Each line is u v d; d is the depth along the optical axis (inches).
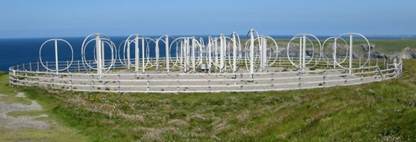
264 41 2196.1
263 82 1753.2
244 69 2522.1
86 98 1541.6
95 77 1886.1
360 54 5000.0
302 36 2397.9
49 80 1860.2
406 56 5954.7
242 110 1357.0
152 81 1718.8
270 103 1464.1
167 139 924.0
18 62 7559.1
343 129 792.3
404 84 1780.3
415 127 676.7
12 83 1910.7
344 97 1156.5
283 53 4291.3
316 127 863.7
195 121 1233.4
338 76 1861.5
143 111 1357.0
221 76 1863.9
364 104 941.8
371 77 1921.8
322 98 1230.9
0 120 1138.7
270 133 941.2
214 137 984.9
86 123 1080.2
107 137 930.1
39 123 1098.1
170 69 2674.7
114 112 1273.4
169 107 1421.0
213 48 3110.2
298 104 1207.6
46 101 1459.2
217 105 1445.6
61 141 906.1
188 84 1744.6
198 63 2903.5
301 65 2352.4
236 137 967.0
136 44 2271.2
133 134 961.5
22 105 1393.9
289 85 1711.4
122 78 1884.8
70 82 1802.4
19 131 997.8
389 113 806.5
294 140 818.8
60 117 1177.4
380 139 677.3
